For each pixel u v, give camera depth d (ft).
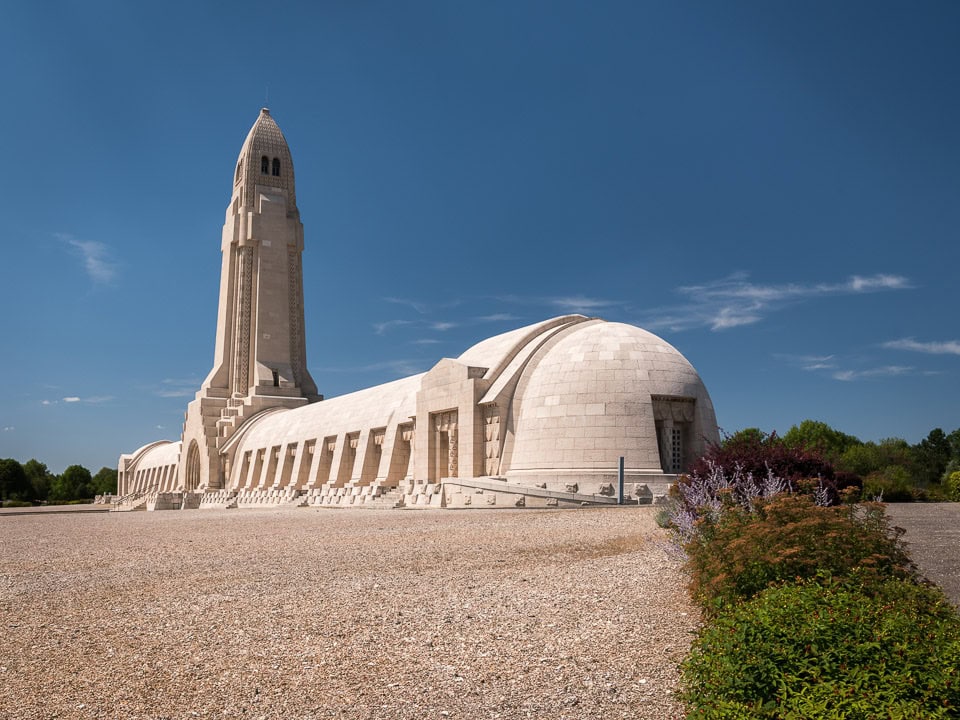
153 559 70.64
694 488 77.36
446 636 40.60
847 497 58.80
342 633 41.57
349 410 237.86
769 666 25.54
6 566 68.39
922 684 23.66
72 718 30.30
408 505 160.56
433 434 174.91
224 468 307.58
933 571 53.42
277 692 32.78
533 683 33.19
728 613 32.07
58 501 508.94
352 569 61.98
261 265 323.57
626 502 133.18
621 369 145.89
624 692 31.76
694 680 28.50
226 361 327.26
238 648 39.06
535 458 146.51
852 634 26.43
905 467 263.29
